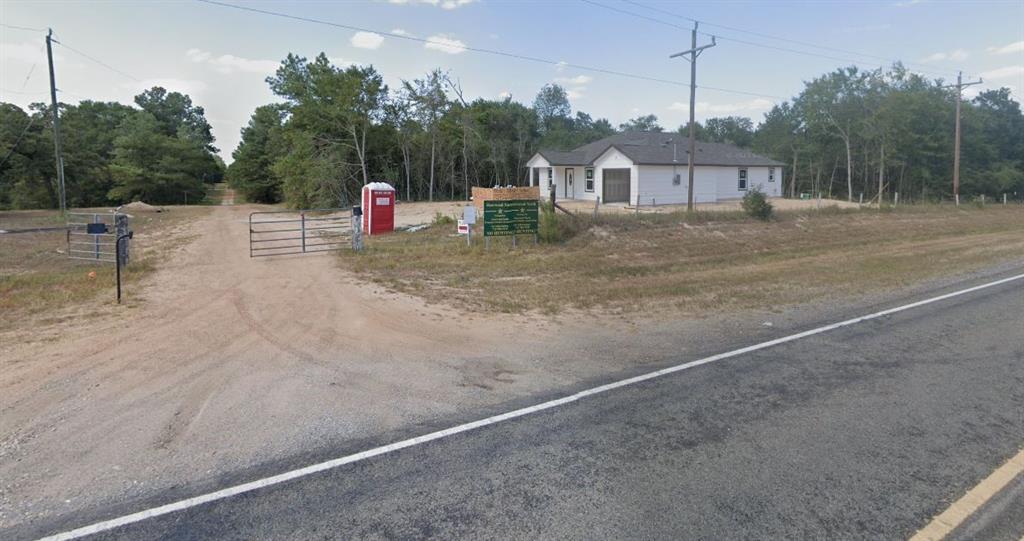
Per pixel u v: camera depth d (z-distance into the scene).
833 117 54.25
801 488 3.73
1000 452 4.24
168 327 7.91
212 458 4.13
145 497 3.61
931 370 6.21
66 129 50.34
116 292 10.19
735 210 24.45
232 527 3.30
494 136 48.38
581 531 3.26
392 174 44.25
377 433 4.58
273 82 47.25
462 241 17.42
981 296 10.40
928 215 28.84
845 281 12.06
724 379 5.93
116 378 5.82
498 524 3.33
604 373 6.14
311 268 13.09
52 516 3.39
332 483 3.80
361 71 41.12
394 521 3.37
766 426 4.73
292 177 39.53
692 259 15.46
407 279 11.98
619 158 32.22
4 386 5.56
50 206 51.94
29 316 8.48
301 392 5.49
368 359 6.61
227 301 9.62
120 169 59.53
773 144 64.31
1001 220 28.98
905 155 51.59
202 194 67.00
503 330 8.10
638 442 4.44
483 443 4.41
